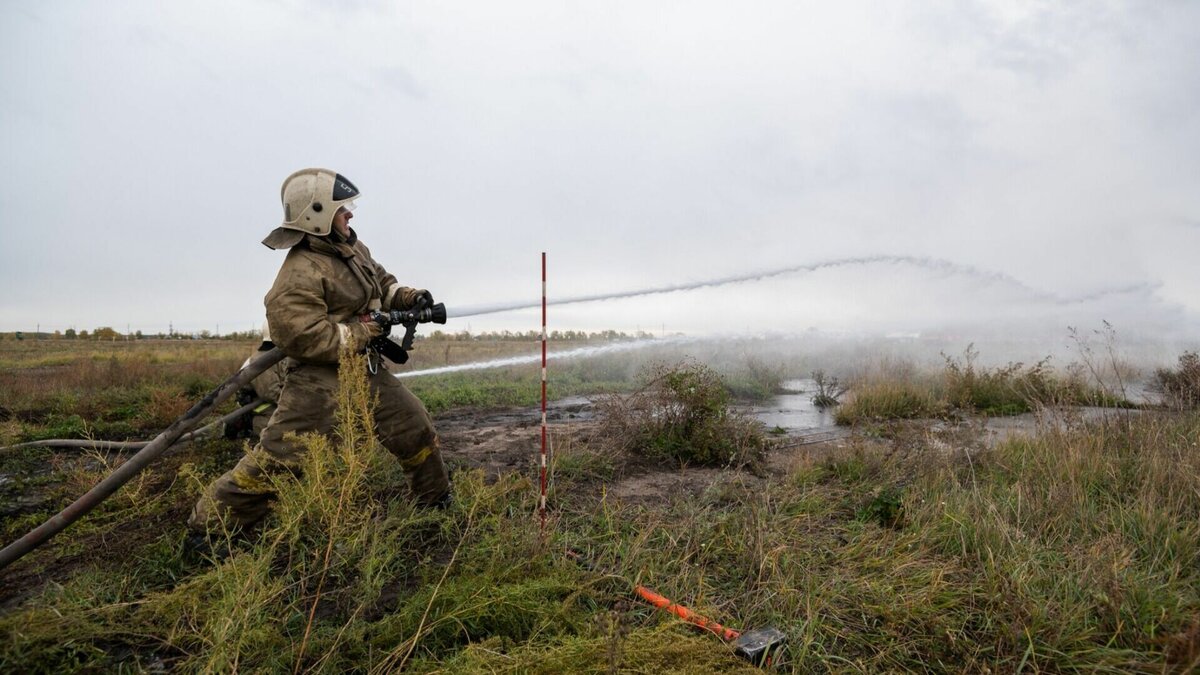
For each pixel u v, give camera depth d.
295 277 3.40
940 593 3.09
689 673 2.37
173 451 6.00
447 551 3.71
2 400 10.98
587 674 2.37
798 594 3.09
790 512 4.35
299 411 3.50
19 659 2.38
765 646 2.64
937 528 3.89
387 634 2.69
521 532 3.59
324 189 3.54
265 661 2.48
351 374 3.20
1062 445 5.16
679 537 3.77
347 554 3.22
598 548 3.74
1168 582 3.13
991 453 5.44
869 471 5.32
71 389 12.83
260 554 2.98
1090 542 3.64
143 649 2.71
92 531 4.09
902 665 2.68
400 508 4.06
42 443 6.16
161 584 3.28
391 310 4.14
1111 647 2.70
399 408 3.85
